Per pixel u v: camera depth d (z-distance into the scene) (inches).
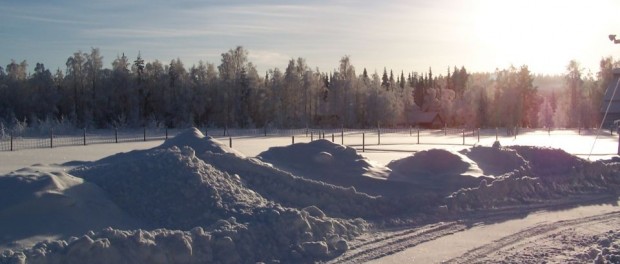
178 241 305.1
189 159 429.4
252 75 2999.5
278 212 360.2
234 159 476.7
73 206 350.6
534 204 510.9
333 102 3159.5
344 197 456.8
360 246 360.5
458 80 4685.0
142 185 402.6
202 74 3002.0
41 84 2755.9
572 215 468.4
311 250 337.1
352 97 3137.3
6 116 2586.1
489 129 2812.5
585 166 624.4
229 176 439.5
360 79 3225.9
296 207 436.8
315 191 454.6
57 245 283.0
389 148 1225.4
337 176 526.3
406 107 3496.6
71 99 2822.3
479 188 501.0
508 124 2901.1
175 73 2942.9
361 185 513.3
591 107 3004.4
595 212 482.3
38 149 1214.3
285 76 3051.2
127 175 413.1
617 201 538.6
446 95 3654.0
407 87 3582.7
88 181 411.8
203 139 561.3
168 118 2903.5
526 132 2364.7
